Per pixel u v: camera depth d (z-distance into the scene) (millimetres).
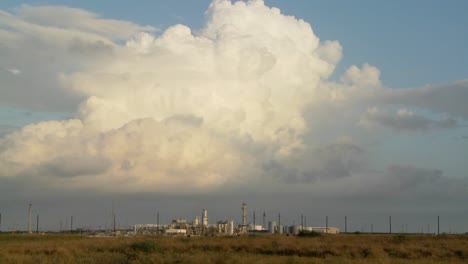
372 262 41875
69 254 47656
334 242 73000
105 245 63188
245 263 38500
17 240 96062
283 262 40062
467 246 64062
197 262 39281
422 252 56750
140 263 39719
